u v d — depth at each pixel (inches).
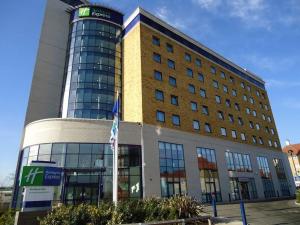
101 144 946.7
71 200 837.8
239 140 1565.0
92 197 864.9
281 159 1929.1
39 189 530.0
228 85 1715.1
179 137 1171.3
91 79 1294.3
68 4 1571.1
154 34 1334.9
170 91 1256.2
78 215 432.5
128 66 1317.7
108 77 1331.2
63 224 416.5
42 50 1362.0
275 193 1665.8
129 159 968.9
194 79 1443.2
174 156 1108.5
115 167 591.2
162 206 507.8
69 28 1518.2
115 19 1518.2
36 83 1270.9
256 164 1615.4
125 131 1003.9
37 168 541.0
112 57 1393.9
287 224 519.8
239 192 1369.3
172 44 1412.4
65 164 887.1
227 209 819.4
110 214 456.4
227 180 1315.2
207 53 1646.2
